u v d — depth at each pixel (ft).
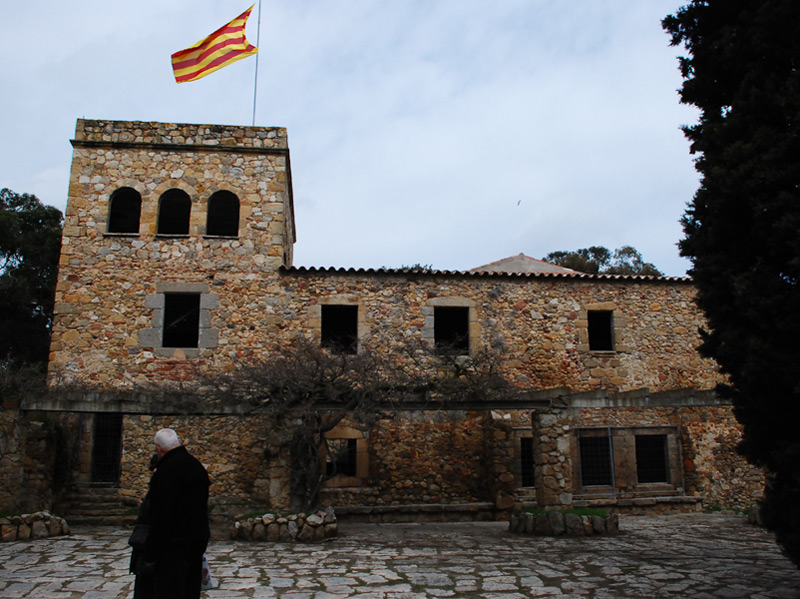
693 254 25.91
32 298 72.90
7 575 25.04
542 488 40.42
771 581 24.36
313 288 50.60
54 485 44.70
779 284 21.61
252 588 23.35
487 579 25.09
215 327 49.03
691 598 21.88
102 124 51.57
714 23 26.09
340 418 39.32
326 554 30.76
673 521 44.68
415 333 50.42
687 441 52.49
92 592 22.31
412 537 37.01
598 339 57.11
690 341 53.83
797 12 22.48
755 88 22.98
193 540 15.62
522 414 51.03
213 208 55.52
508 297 52.49
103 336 48.24
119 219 54.80
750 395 22.47
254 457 47.88
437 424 50.16
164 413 39.88
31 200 82.64
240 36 56.24
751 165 22.36
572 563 28.53
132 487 46.70
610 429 51.70
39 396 38.73
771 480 22.36
